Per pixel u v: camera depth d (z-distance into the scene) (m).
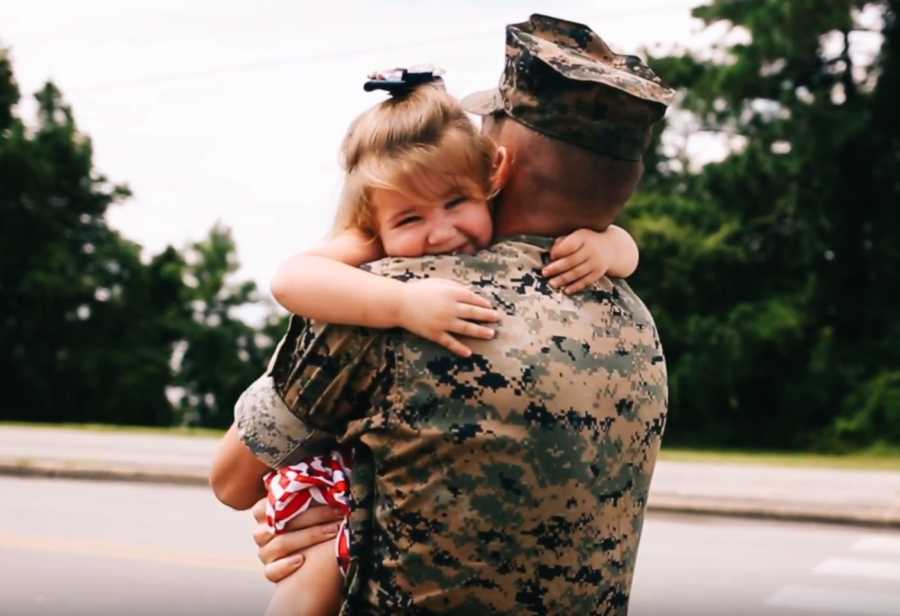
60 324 43.09
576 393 1.59
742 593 6.96
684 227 32.84
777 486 11.45
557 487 1.58
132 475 12.12
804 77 32.03
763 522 9.98
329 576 1.73
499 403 1.55
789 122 30.83
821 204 31.48
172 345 46.94
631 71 1.73
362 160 1.71
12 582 7.04
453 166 1.66
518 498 1.56
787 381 31.75
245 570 7.42
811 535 9.27
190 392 48.12
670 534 9.23
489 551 1.57
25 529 8.90
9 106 43.09
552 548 1.59
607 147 1.65
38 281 41.62
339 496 1.74
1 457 13.02
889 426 29.72
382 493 1.62
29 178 42.44
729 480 12.00
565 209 1.67
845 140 30.16
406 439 1.58
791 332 31.14
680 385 31.84
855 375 30.83
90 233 44.44
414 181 1.66
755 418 32.09
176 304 47.03
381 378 1.60
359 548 1.64
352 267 1.67
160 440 15.92
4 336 42.47
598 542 1.64
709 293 32.69
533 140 1.67
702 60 33.69
